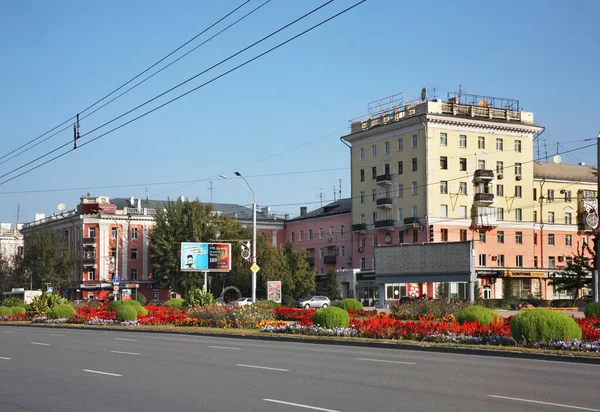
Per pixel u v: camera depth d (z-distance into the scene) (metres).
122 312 40.66
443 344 23.34
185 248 57.88
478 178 81.94
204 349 23.14
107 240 101.25
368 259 88.69
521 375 15.55
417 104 82.38
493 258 82.94
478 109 83.19
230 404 11.59
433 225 79.56
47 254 95.88
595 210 35.44
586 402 11.75
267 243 81.69
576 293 73.19
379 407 11.23
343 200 101.19
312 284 82.19
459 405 11.41
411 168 82.06
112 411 11.10
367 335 26.98
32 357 20.05
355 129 91.19
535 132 86.31
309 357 20.09
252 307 37.56
